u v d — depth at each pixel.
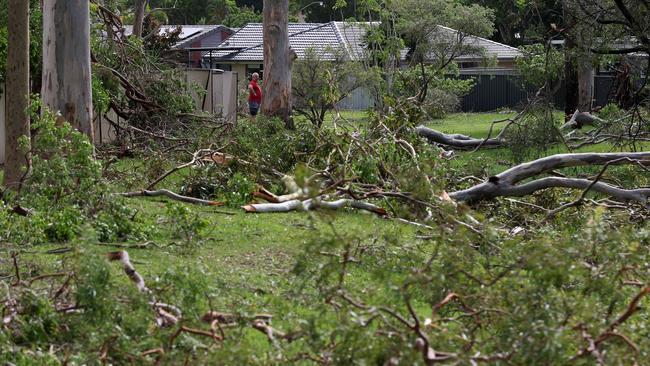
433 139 21.67
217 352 5.50
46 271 8.19
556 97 41.81
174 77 22.62
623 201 13.49
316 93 30.72
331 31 51.28
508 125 20.31
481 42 52.41
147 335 6.08
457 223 9.05
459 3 41.25
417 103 17.02
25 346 6.39
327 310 6.23
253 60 53.03
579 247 6.29
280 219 12.62
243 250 10.34
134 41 22.62
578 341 5.35
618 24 20.09
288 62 25.98
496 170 19.17
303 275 6.87
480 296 6.10
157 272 8.40
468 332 5.92
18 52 14.70
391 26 38.91
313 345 5.58
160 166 15.92
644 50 19.81
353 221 11.75
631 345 5.25
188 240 10.23
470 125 38.22
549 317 5.31
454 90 41.06
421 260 7.99
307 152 15.41
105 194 10.79
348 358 5.29
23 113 14.76
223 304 7.09
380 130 15.04
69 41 15.42
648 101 21.61
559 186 13.77
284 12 25.98
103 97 19.62
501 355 5.26
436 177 12.41
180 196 14.09
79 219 10.28
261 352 5.81
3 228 9.98
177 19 75.00
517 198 14.59
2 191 12.08
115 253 6.98
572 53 20.48
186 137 19.17
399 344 5.18
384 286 6.66
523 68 21.44
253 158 15.30
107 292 6.13
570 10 20.41
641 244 7.83
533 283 5.67
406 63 43.66
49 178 10.82
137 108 21.48
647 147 22.86
